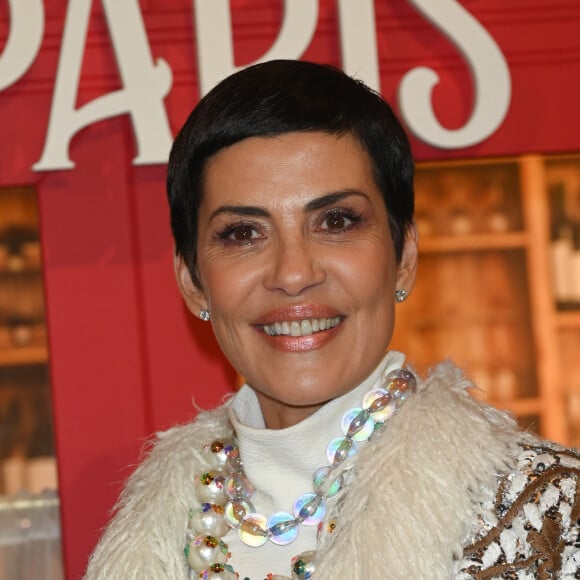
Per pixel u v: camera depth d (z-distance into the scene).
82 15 3.52
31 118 3.61
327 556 1.70
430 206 4.43
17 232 4.41
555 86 3.77
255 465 1.88
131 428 3.67
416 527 1.66
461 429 1.73
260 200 1.73
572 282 4.49
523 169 4.39
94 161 3.65
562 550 1.61
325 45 3.65
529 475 1.67
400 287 1.94
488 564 1.63
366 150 1.78
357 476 1.77
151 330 3.68
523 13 3.76
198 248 1.87
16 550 4.14
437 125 3.62
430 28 3.70
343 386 1.78
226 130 1.75
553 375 4.49
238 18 3.61
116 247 3.67
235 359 1.83
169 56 3.62
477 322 4.49
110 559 1.92
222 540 1.91
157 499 1.97
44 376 4.42
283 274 1.72
